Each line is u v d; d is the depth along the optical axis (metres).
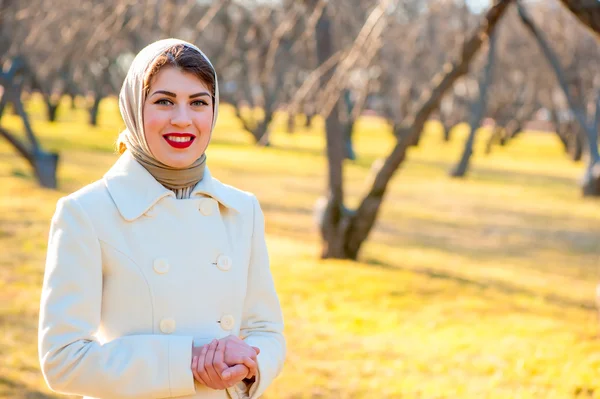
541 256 11.30
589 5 5.79
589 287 9.18
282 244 10.88
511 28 29.41
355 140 40.53
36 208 12.19
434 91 8.83
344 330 6.68
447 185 21.12
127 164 1.97
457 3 13.99
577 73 25.30
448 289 8.47
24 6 10.27
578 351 6.09
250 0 9.11
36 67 14.55
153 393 1.80
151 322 1.89
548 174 26.88
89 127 34.38
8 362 5.27
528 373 5.52
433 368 5.66
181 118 1.87
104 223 1.89
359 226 9.70
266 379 2.00
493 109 36.19
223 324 1.96
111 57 10.12
